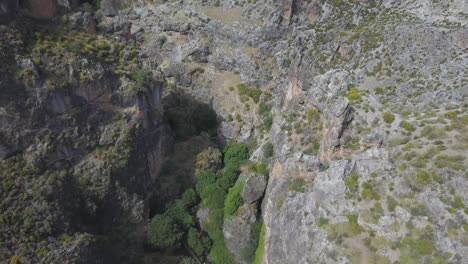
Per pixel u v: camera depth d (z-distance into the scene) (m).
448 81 55.28
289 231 54.97
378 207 47.38
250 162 72.94
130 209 66.19
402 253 44.12
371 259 45.22
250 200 66.38
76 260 54.28
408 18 68.94
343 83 60.31
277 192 60.62
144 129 68.88
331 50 68.69
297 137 61.19
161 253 65.38
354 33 70.62
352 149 53.09
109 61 67.88
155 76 79.62
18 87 56.59
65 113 60.56
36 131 58.25
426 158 47.66
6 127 56.16
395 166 48.94
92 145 63.34
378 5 75.00
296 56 72.75
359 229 47.09
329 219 49.31
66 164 60.91
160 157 73.38
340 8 77.06
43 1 67.94
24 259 51.59
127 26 86.25
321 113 60.00
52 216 56.03
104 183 63.06
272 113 75.19
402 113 53.66
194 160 75.00
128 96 65.75
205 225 69.56
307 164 56.97
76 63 61.84
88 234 58.12
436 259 42.16
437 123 50.34
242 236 66.06
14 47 58.31
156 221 66.25
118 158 64.56
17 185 55.81
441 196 44.62
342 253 46.47
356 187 49.50
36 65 58.72
